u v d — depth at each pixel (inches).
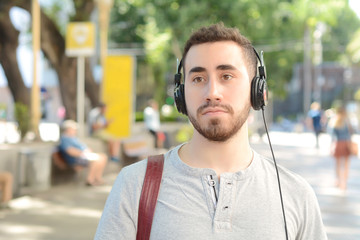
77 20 652.1
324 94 2866.6
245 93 59.4
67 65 648.4
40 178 357.1
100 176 393.7
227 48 58.6
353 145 402.0
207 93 57.9
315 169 538.9
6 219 265.3
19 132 521.7
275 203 58.6
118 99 535.8
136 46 1144.2
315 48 1785.2
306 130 1782.7
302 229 60.7
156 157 62.4
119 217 59.1
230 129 58.3
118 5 1028.5
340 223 272.7
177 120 926.4
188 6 828.6
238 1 818.8
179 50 879.7
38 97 504.1
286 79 1456.7
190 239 56.1
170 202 58.2
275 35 1056.8
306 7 1004.6
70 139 378.9
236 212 57.2
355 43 1937.7
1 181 293.4
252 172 59.6
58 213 283.7
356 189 398.0
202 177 58.7
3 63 618.2
